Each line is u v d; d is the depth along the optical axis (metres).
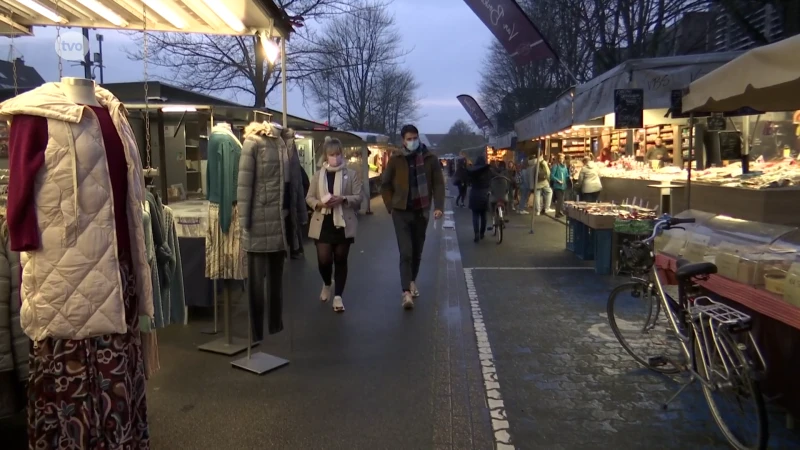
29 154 2.65
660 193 9.66
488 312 6.89
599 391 4.56
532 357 5.34
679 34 22.38
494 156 36.72
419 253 7.35
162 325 3.84
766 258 4.24
